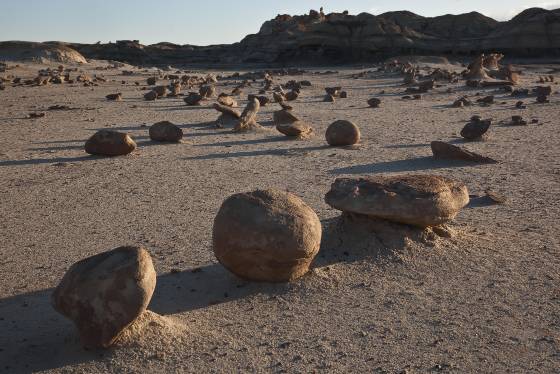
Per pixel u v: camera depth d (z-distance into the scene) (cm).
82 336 568
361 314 643
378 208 777
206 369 538
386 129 2162
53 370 542
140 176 1399
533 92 3353
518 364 538
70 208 1126
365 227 810
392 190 788
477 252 802
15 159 1636
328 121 2412
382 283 719
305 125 2005
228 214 701
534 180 1281
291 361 550
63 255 857
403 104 3109
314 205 1088
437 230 841
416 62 7125
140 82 5238
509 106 2861
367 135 2012
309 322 628
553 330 599
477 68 4403
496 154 1603
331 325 620
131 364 548
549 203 1083
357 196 783
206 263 805
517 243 848
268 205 703
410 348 570
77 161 1598
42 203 1168
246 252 691
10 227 1010
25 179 1388
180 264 804
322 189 1225
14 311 671
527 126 2155
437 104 3073
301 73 6316
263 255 690
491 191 1179
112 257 578
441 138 1911
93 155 1677
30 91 4166
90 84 4862
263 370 536
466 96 3412
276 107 3033
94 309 561
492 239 861
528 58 8450
